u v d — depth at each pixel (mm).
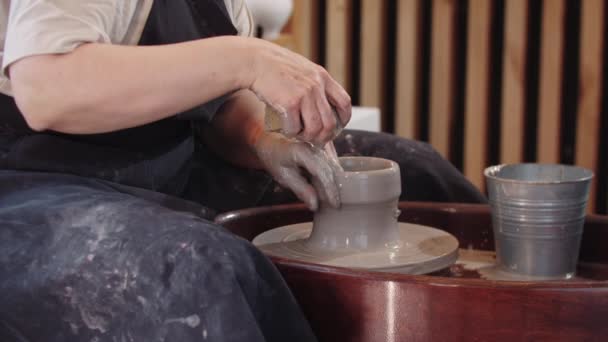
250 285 916
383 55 3084
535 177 1261
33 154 1166
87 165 1188
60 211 1025
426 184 1486
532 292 917
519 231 1176
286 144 1237
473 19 2914
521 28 2859
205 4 1294
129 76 1063
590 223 1267
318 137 1099
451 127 3061
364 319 981
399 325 964
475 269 1235
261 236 1254
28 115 1087
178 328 900
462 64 3129
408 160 1496
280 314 948
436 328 949
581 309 916
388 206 1189
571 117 3025
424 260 1129
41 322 998
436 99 3016
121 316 942
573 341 924
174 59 1078
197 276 896
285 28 3014
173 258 917
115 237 966
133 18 1182
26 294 999
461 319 938
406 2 2971
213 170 1467
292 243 1222
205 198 1442
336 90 1113
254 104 1410
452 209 1367
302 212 1365
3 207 1079
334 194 1159
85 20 1083
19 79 1076
